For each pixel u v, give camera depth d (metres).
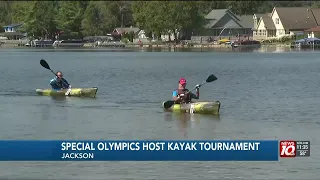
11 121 97.56
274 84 159.50
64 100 123.19
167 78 181.25
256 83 161.75
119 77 185.38
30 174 65.44
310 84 159.62
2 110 109.62
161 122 95.94
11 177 64.69
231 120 98.00
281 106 114.06
